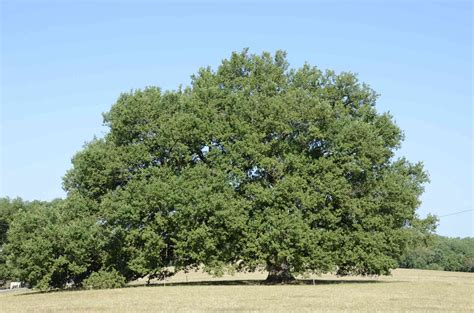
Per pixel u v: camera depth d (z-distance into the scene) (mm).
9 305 33781
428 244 56094
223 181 51219
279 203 51094
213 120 54844
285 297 35688
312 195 50969
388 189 53344
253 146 51906
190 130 53562
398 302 31688
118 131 54000
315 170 52281
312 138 53688
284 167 52531
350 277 79250
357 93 58531
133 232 50594
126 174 53000
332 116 54438
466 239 154125
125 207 49938
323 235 51281
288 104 53219
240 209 50469
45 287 48906
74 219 51688
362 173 54375
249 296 36719
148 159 53125
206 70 60219
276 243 49688
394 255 54938
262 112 53375
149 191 49781
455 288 45531
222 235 50688
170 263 55156
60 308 30203
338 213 52375
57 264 49188
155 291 43406
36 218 50281
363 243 52062
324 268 51312
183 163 55406
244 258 51812
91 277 51281
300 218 50062
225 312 26469
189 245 50812
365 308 28031
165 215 51438
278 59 59812
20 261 49312
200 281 66188
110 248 52969
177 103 56344
